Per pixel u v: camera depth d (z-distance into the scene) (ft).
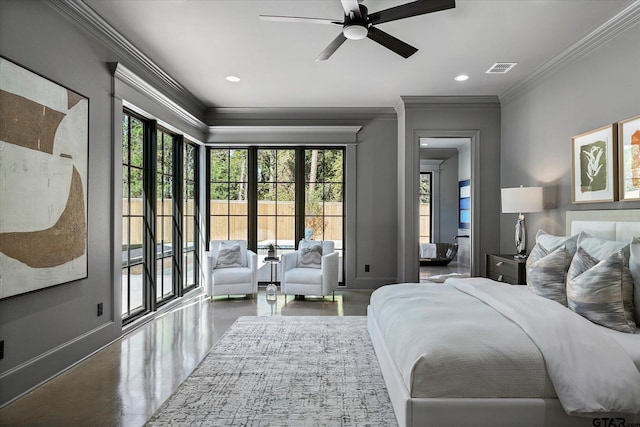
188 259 18.10
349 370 9.04
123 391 8.01
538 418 5.93
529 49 11.91
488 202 17.07
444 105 17.04
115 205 11.09
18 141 7.54
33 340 8.12
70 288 9.26
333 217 19.61
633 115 9.41
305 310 14.84
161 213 15.28
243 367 9.20
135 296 13.20
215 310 14.83
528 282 9.11
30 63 7.94
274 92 16.37
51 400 7.63
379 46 11.70
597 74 10.69
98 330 10.34
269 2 9.18
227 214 19.56
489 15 9.82
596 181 10.53
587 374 5.79
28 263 7.81
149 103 13.10
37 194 8.05
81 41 9.61
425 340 6.51
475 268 17.07
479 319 7.34
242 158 19.56
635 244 7.66
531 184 14.30
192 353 10.18
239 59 12.71
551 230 13.00
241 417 6.95
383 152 18.97
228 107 18.71
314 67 13.46
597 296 7.24
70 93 9.09
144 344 10.89
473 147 17.11
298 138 18.85
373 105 18.37
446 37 11.10
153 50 11.97
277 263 19.63
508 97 16.11
